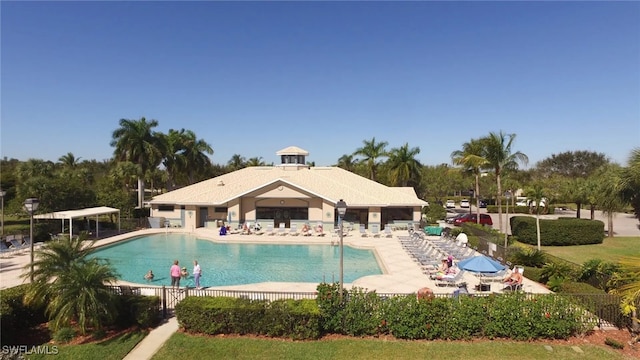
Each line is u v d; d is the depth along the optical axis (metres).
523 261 23.70
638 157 19.22
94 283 14.20
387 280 22.12
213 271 26.03
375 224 40.84
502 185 68.12
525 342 13.86
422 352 13.09
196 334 14.41
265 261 29.06
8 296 14.45
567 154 118.31
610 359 12.68
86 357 12.78
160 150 53.78
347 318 14.30
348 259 29.84
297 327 13.95
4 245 29.88
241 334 14.37
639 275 13.43
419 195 68.62
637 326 14.36
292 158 51.84
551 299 14.30
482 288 19.23
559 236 33.44
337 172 49.94
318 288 14.99
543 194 30.44
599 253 30.17
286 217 42.84
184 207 43.72
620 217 61.78
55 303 13.76
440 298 14.66
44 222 37.09
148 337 14.28
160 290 17.73
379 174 64.31
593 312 15.18
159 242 36.78
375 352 13.09
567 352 13.13
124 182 51.16
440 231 38.72
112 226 42.50
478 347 13.45
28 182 37.97
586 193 42.06
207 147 66.81
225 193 44.34
